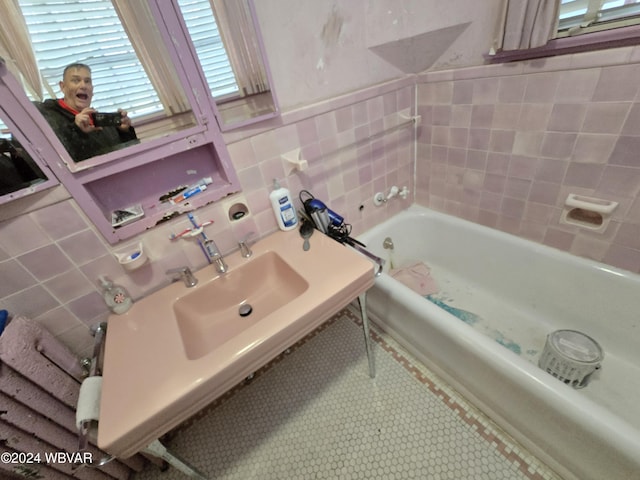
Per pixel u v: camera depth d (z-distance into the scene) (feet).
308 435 3.80
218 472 3.59
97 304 3.02
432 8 3.72
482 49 3.80
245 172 3.46
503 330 4.75
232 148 3.25
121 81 2.42
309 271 3.16
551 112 3.57
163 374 2.31
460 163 4.93
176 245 3.29
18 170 2.24
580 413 2.50
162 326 2.84
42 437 2.59
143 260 2.98
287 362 4.75
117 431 1.96
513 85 3.74
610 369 3.95
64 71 2.17
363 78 4.13
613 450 2.37
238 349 2.38
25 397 2.44
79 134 2.37
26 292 2.59
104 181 2.84
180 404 2.17
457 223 5.40
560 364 3.69
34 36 2.00
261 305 3.51
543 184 4.09
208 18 2.63
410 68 4.60
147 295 3.31
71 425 2.87
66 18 2.06
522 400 2.98
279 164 3.73
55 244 2.58
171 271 3.21
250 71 3.07
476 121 4.35
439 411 3.80
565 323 4.53
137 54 2.40
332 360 4.67
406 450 3.51
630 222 3.51
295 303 2.72
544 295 4.64
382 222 5.79
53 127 2.24
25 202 2.33
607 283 3.93
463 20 3.67
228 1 2.66
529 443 3.25
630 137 3.13
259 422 4.02
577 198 3.82
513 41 3.27
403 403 3.96
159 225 3.09
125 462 3.48
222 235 3.59
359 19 3.66
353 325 5.19
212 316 3.45
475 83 4.08
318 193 4.42
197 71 2.70
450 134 4.79
